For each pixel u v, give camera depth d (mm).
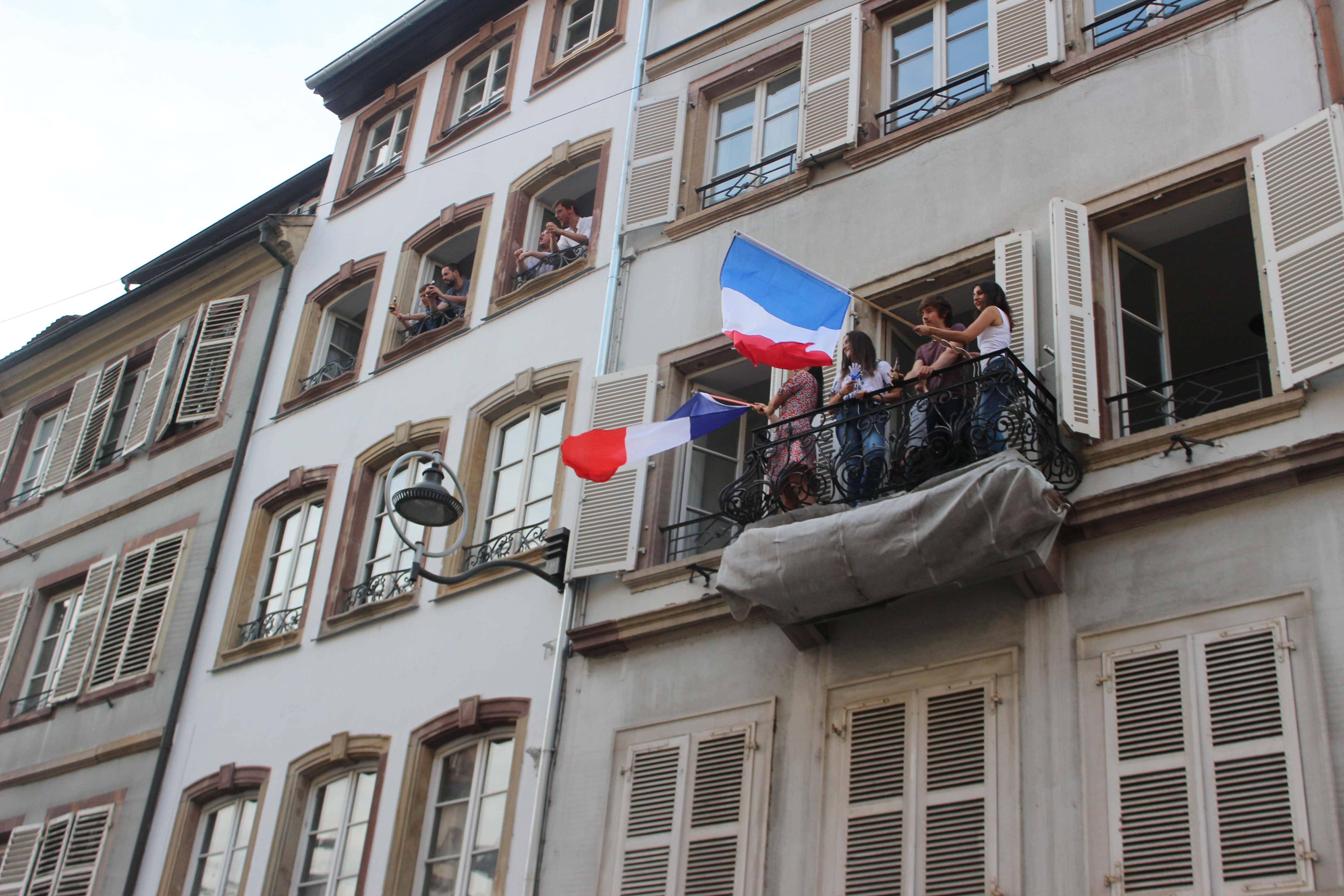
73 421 24031
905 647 11578
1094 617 10711
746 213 15516
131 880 16891
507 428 16812
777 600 11477
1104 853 9797
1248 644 9922
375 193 21422
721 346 14797
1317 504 10141
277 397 20391
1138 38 13023
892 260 13828
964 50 15078
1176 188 12148
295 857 15539
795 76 16656
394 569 17016
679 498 14492
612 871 12352
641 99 17875
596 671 13680
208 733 17406
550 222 17625
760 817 11680
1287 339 10672
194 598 19203
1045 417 11219
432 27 22062
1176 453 10898
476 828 13977
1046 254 12555
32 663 21781
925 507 10664
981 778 10656
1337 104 11398
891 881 10703
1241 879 9203
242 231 22453
